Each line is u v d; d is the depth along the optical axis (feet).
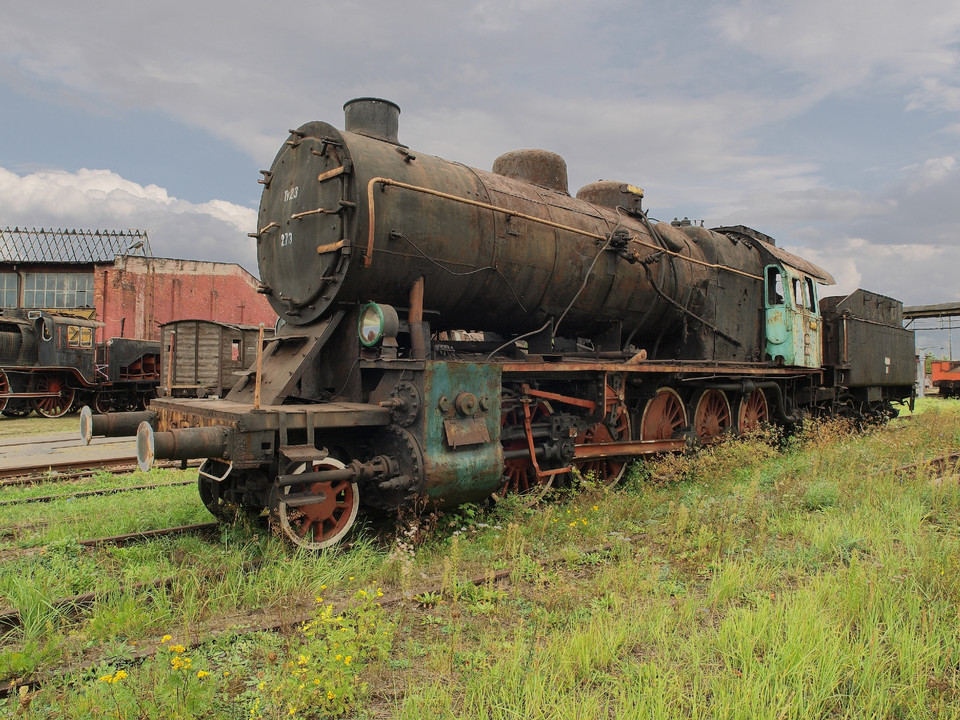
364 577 15.98
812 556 17.48
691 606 13.91
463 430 19.29
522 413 24.16
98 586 15.16
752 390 33.99
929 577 15.48
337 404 19.58
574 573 16.83
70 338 70.64
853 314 45.57
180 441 16.10
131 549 17.76
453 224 21.56
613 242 26.73
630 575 15.64
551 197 26.73
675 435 30.63
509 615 14.02
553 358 25.03
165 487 27.43
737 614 13.44
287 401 22.93
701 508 21.67
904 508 21.89
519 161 28.55
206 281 105.91
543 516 20.44
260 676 11.43
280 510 17.12
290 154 22.47
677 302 30.53
